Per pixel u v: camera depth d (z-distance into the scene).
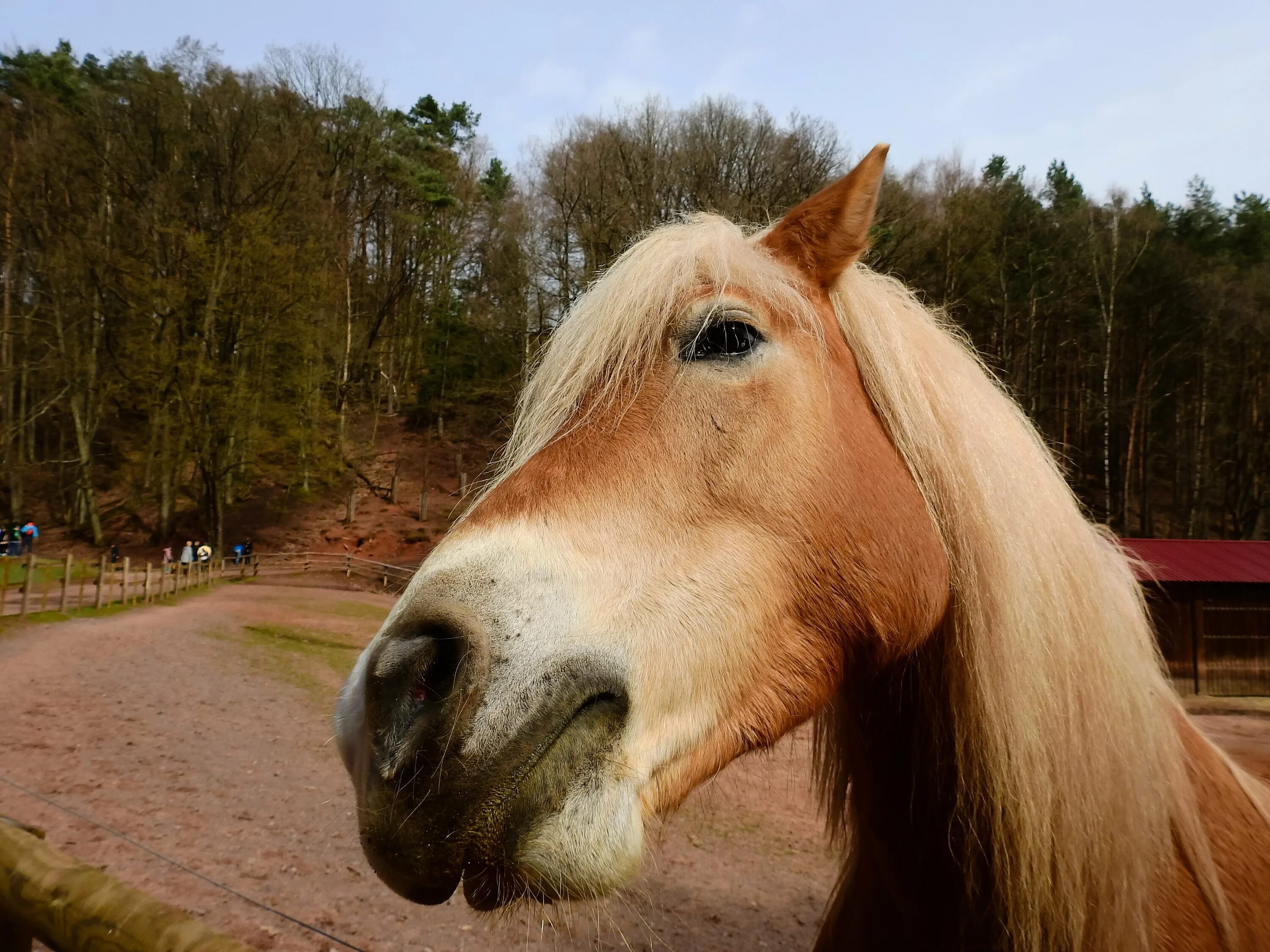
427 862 1.12
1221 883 1.61
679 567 1.38
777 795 7.30
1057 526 1.63
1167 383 34.97
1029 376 30.55
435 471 36.56
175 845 5.30
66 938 1.73
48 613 14.94
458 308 43.34
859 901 1.82
